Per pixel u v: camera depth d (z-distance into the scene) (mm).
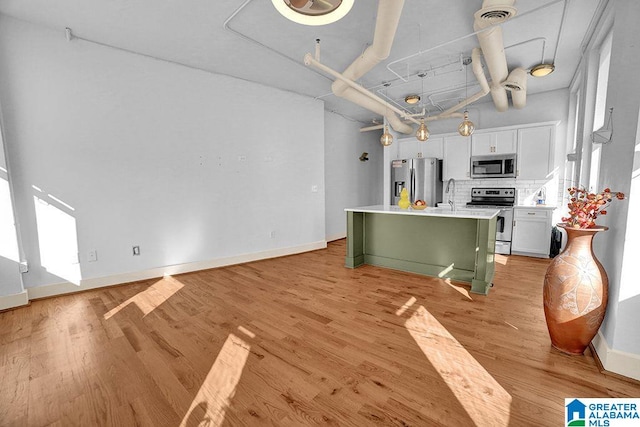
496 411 1441
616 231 1785
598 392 1561
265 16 2701
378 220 4031
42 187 2922
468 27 2893
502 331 2232
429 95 5000
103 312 2654
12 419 1431
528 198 5055
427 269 3645
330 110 6059
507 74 3656
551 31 2941
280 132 4742
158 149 3590
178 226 3799
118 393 1608
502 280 3441
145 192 3527
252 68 3877
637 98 1604
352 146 6758
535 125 4648
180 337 2201
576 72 3953
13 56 2727
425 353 1954
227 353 1982
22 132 2801
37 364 1877
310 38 3094
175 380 1712
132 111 3389
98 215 3238
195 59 3576
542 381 1657
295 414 1444
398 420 1396
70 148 3043
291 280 3549
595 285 1772
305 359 1904
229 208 4246
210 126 3992
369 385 1647
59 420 1426
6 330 2324
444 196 5824
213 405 1513
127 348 2059
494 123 5340
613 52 1896
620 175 1760
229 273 3869
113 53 3238
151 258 3617
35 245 2912
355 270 3945
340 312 2613
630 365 1652
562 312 1867
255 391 1611
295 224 5047
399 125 5332
